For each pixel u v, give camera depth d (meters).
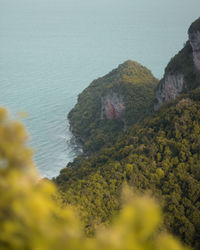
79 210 38.31
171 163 44.88
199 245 34.47
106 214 39.25
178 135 49.38
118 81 104.31
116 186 44.31
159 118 57.06
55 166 87.31
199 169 42.06
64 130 106.12
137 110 93.81
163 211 38.00
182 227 35.66
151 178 43.12
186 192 40.12
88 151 91.94
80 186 46.56
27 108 119.94
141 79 108.44
